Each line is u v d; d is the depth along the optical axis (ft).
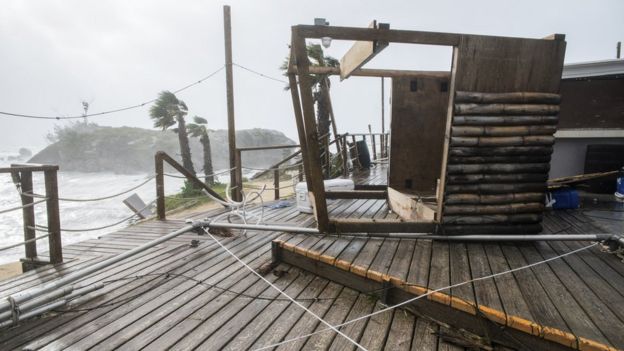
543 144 10.03
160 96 49.98
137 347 6.98
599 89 19.74
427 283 7.88
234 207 16.74
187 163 51.62
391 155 16.17
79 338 7.30
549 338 6.03
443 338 6.91
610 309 6.71
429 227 10.55
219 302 8.78
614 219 13.96
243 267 11.03
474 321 6.96
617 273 8.39
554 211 15.39
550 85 9.89
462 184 10.26
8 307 7.50
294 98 14.15
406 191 16.05
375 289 8.60
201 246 13.20
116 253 12.75
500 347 6.57
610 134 19.39
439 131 15.99
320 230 11.07
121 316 8.17
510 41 9.54
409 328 7.39
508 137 9.93
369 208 16.38
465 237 10.32
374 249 10.09
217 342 7.11
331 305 8.48
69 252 12.96
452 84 9.74
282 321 7.85
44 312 8.07
